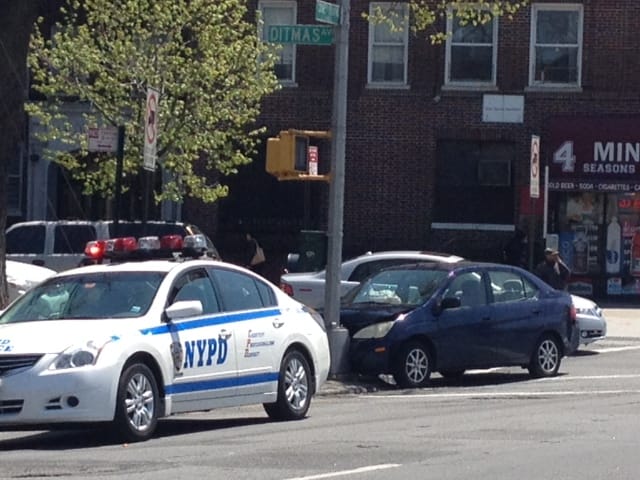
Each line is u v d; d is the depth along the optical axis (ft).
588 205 110.73
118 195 54.13
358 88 112.47
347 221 112.98
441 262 61.87
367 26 112.27
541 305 61.36
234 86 92.94
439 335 56.59
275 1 112.37
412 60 112.06
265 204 114.32
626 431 41.81
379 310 56.90
